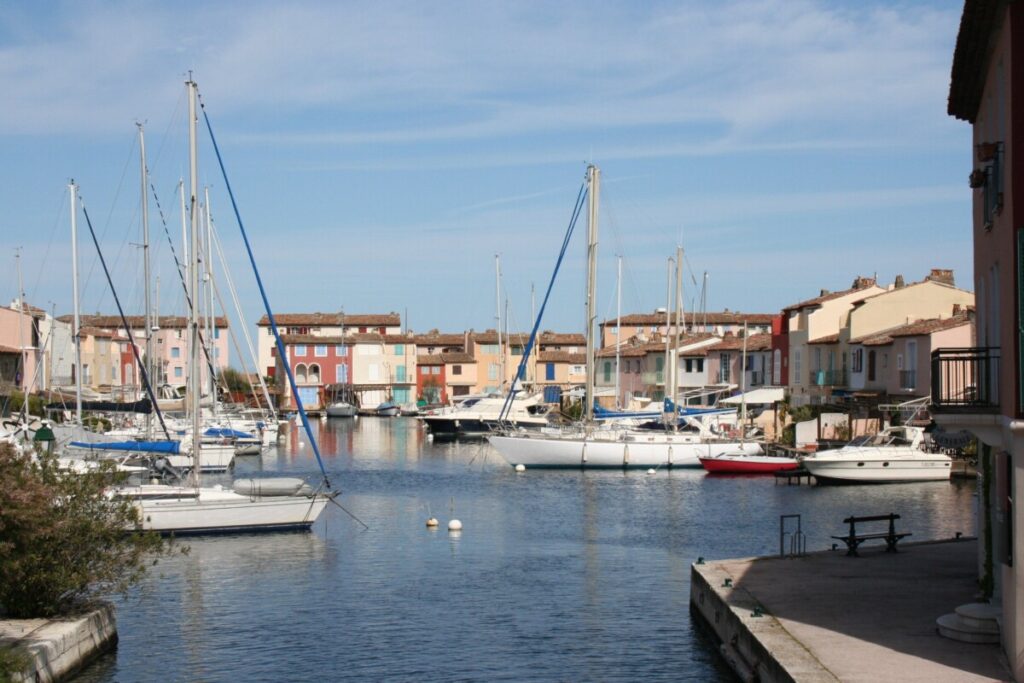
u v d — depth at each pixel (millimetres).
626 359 116688
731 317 140125
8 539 20812
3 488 20656
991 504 20438
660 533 39125
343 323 152250
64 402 67188
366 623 25781
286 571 32062
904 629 18938
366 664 22422
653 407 90688
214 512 38188
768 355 93312
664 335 120562
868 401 69812
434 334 164250
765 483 56500
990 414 17953
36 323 89438
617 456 64125
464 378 149000
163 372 96750
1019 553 15672
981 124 21938
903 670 16312
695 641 23562
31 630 20922
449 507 46844
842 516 42938
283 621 26000
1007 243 16609
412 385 148750
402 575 31391
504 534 39094
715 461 61188
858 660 16906
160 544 23625
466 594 28766
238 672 21875
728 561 26188
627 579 30578
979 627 18031
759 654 18234
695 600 25391
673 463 64250
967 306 71000
